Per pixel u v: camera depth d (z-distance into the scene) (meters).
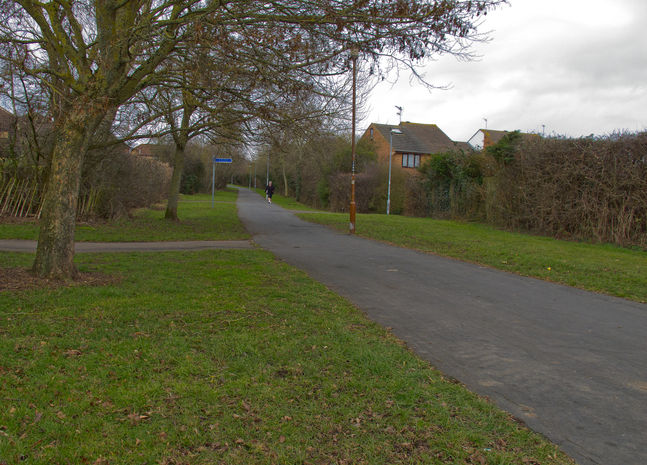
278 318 5.95
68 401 3.55
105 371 4.09
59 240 7.46
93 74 7.57
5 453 2.86
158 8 7.39
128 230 16.03
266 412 3.56
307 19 7.17
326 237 16.55
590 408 3.84
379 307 7.00
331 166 40.50
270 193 44.75
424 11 6.89
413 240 15.50
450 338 5.61
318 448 3.13
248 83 9.88
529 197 18.83
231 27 7.33
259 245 14.04
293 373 4.28
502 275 9.82
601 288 8.51
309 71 8.48
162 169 35.56
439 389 4.10
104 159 18.03
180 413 3.48
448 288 8.43
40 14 7.75
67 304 6.07
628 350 5.25
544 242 15.36
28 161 17.38
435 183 28.00
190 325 5.50
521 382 4.35
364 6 6.91
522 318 6.54
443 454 3.10
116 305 6.12
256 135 15.80
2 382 3.78
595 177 15.85
